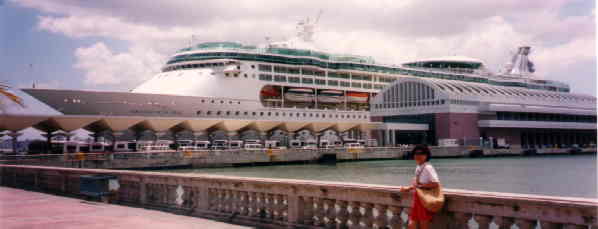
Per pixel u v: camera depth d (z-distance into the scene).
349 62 119.75
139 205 19.12
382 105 127.88
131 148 81.12
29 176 26.28
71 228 14.17
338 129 104.81
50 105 68.81
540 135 141.50
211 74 93.88
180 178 17.64
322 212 13.61
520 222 10.21
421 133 120.00
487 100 123.00
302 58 110.25
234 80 95.81
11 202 20.00
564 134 148.50
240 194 15.76
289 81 108.06
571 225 9.48
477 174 71.06
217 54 100.62
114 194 20.42
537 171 75.88
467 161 102.62
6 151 77.62
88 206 18.88
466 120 118.00
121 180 20.45
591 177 64.88
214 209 16.48
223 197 16.25
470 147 115.38
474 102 120.06
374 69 126.31
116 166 69.44
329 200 13.45
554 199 9.75
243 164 84.06
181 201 18.88
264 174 69.19
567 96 151.12
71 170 22.84
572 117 144.25
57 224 14.83
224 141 93.88
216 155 80.62
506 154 122.19
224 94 92.94
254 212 15.29
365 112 117.50
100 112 73.31
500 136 126.94
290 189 14.21
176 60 104.56
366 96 131.88
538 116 134.75
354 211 12.94
